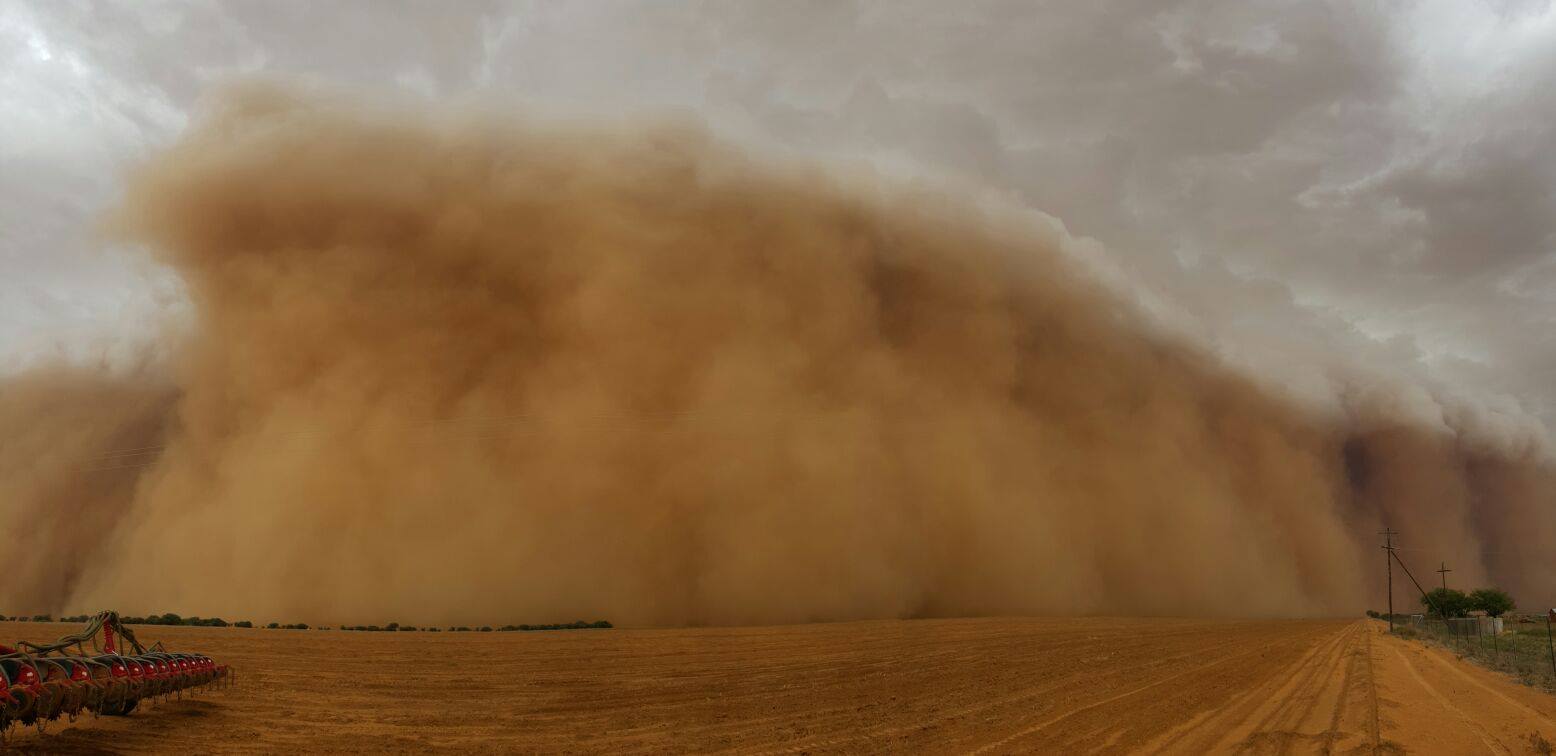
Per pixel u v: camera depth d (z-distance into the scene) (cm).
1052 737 1055
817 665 2025
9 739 1014
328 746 1074
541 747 1075
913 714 1266
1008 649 2442
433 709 1388
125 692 1151
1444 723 1170
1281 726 1120
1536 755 961
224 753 1017
